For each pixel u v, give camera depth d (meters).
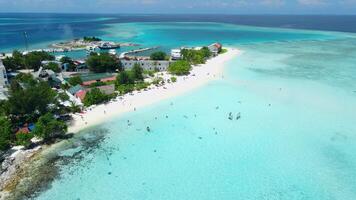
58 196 49.44
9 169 55.88
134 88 101.12
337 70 134.00
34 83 95.75
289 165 58.81
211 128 74.44
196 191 51.59
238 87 106.94
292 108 87.00
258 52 185.25
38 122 66.56
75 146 64.88
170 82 111.56
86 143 66.31
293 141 67.94
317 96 97.31
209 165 58.88
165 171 56.97
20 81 102.06
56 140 66.94
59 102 81.25
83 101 86.56
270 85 109.50
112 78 115.88
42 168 56.69
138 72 110.38
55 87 102.94
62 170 56.44
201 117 80.81
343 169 57.44
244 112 84.19
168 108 86.75
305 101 92.69
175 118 80.12
